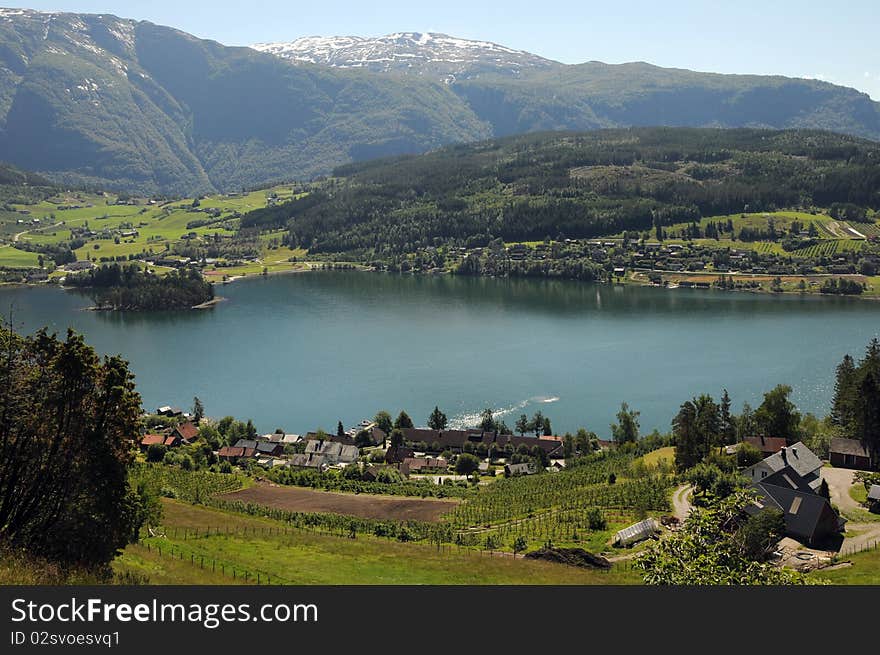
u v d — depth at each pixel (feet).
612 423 647.56
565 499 426.92
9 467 203.62
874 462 461.37
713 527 194.49
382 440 625.82
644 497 400.06
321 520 383.45
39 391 205.87
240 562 264.11
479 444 597.93
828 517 328.29
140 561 233.14
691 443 462.19
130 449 217.36
